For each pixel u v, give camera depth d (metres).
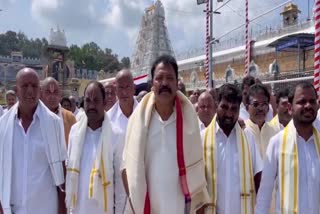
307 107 3.22
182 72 42.31
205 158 3.76
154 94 3.40
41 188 3.72
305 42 18.80
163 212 3.27
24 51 121.88
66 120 5.85
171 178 3.30
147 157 3.38
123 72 4.78
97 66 118.25
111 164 4.22
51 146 3.79
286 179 3.27
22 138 3.73
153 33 56.59
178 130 3.35
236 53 33.88
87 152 4.18
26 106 3.72
